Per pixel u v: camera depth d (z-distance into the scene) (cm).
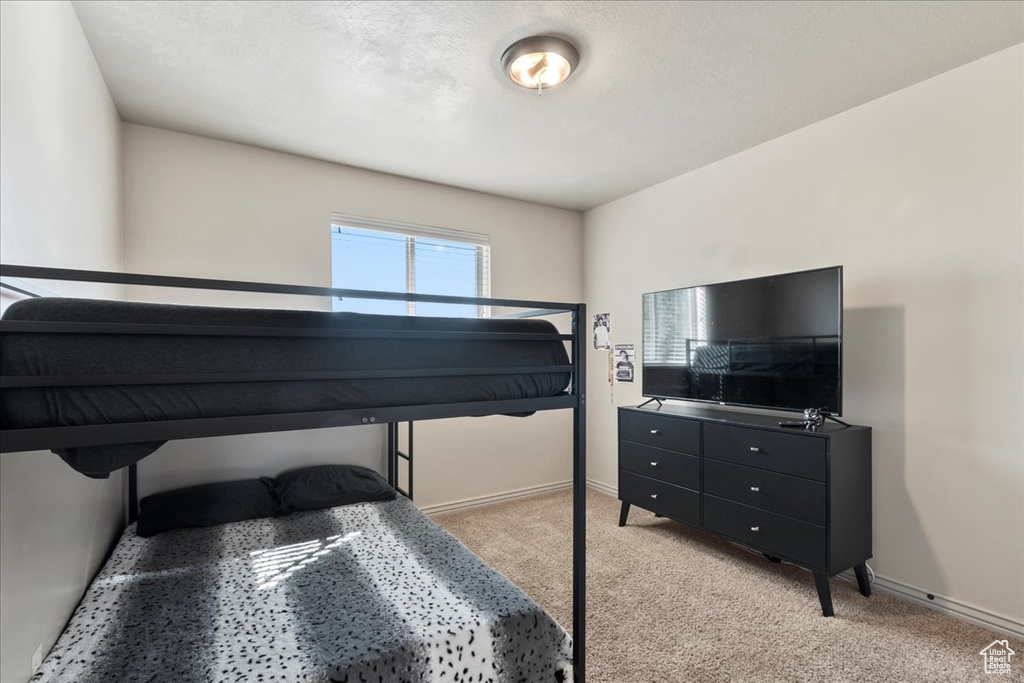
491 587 165
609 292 396
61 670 121
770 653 184
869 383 237
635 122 257
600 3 167
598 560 267
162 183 261
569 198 387
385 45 190
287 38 186
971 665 176
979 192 202
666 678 170
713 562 264
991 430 199
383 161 309
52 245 146
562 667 150
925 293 218
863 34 185
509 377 142
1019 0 165
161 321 98
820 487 213
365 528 225
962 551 207
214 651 127
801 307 244
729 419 261
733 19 176
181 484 260
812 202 261
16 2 119
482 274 377
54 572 136
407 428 337
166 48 191
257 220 287
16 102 119
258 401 106
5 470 105
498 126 261
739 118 253
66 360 90
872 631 198
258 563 185
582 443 156
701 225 321
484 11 171
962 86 207
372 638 133
